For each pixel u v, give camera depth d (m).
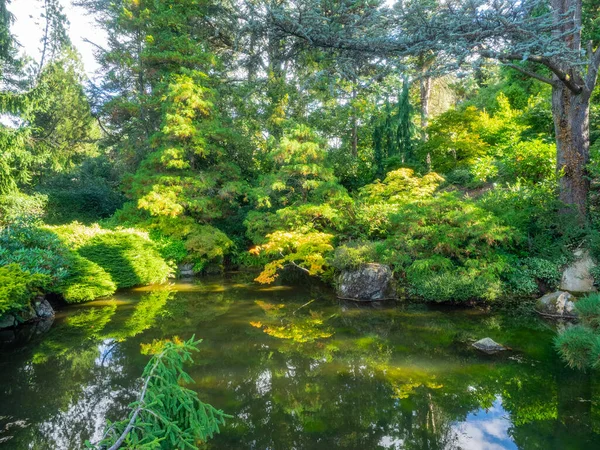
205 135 12.13
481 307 7.09
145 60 13.66
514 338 5.33
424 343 5.18
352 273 8.06
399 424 3.19
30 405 3.50
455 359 4.59
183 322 6.26
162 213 11.13
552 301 6.58
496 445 2.86
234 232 13.73
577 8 7.90
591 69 7.82
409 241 7.99
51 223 14.54
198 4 14.58
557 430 3.03
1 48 14.03
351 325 6.07
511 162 10.16
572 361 4.25
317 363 4.51
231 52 16.72
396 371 4.26
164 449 1.82
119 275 9.03
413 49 6.68
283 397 3.69
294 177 10.55
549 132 12.28
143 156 14.89
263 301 7.80
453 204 8.09
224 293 8.62
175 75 12.47
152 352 4.85
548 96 12.25
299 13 6.64
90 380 4.03
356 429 3.13
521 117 12.93
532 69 13.11
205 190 12.23
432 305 7.33
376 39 6.78
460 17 6.05
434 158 14.84
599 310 4.49
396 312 6.84
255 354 4.81
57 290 7.10
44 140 13.88
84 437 2.97
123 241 9.50
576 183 8.17
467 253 7.75
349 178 15.09
